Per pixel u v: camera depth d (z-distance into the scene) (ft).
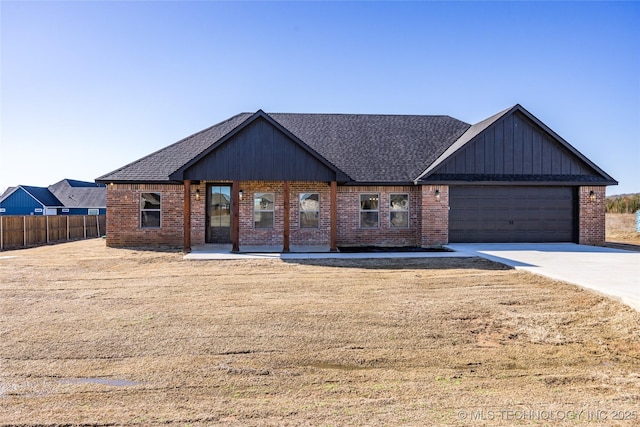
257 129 45.91
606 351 17.17
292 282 30.71
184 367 15.57
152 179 52.75
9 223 58.13
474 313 22.40
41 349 17.28
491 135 54.08
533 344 18.01
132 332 19.47
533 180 53.11
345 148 59.47
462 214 54.49
